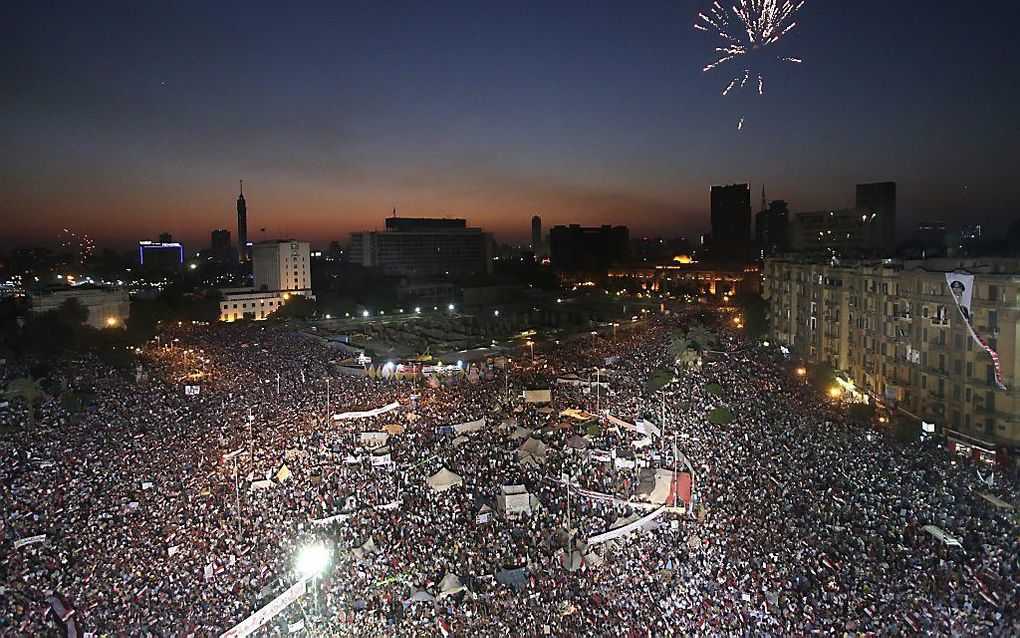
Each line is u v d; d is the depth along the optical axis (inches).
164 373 4938.5
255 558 2202.3
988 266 3873.0
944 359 3582.7
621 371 4990.2
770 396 3996.1
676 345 5428.2
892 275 4069.9
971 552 2021.4
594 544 2267.5
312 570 1983.3
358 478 2856.8
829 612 1743.4
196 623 1852.9
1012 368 3152.1
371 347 7062.0
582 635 1736.0
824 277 5098.4
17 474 2785.4
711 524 2287.2
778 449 2940.5
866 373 4389.8
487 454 3179.1
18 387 3887.8
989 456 3056.1
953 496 2443.4
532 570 2107.5
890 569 1943.9
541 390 4254.4
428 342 7800.2
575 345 6820.9
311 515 2508.6
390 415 3900.1
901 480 2591.0
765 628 1697.8
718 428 3282.5
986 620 1667.1
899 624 1672.0
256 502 2625.5
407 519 2471.7
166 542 2294.5
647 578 1985.7
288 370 5221.5
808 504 2377.0
